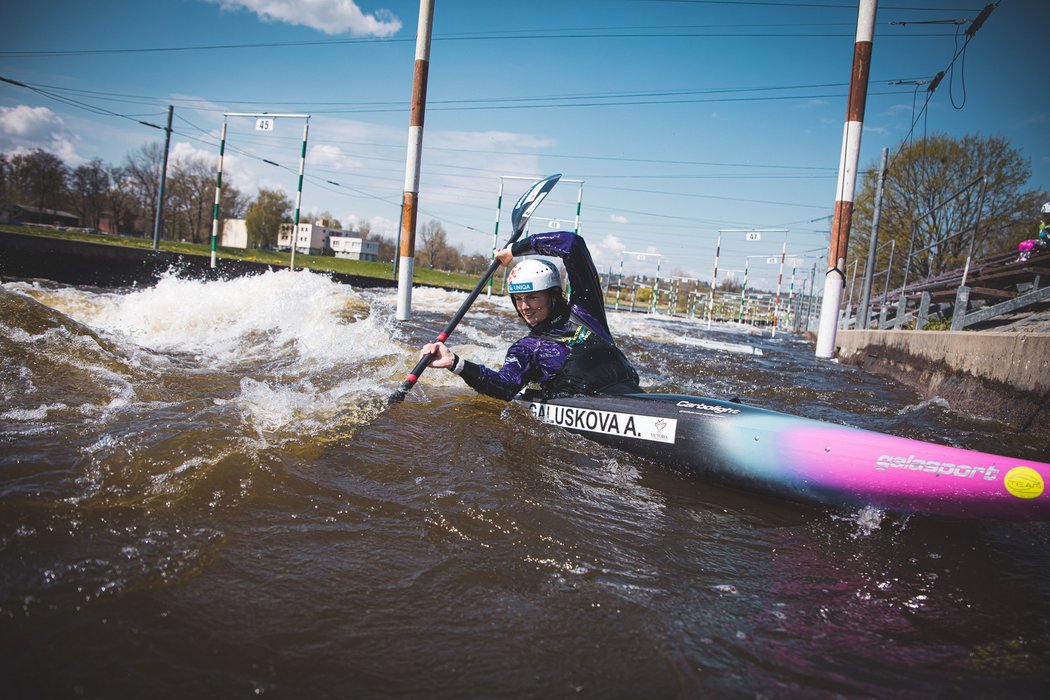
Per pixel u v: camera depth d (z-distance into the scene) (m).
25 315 4.05
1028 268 9.11
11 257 9.89
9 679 1.24
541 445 3.18
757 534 2.35
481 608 1.66
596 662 1.46
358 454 2.72
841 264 6.87
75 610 1.48
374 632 1.51
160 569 1.69
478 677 1.38
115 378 3.61
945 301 12.60
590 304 3.79
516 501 2.39
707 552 2.13
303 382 4.15
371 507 2.20
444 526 2.11
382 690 1.32
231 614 1.53
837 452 2.59
